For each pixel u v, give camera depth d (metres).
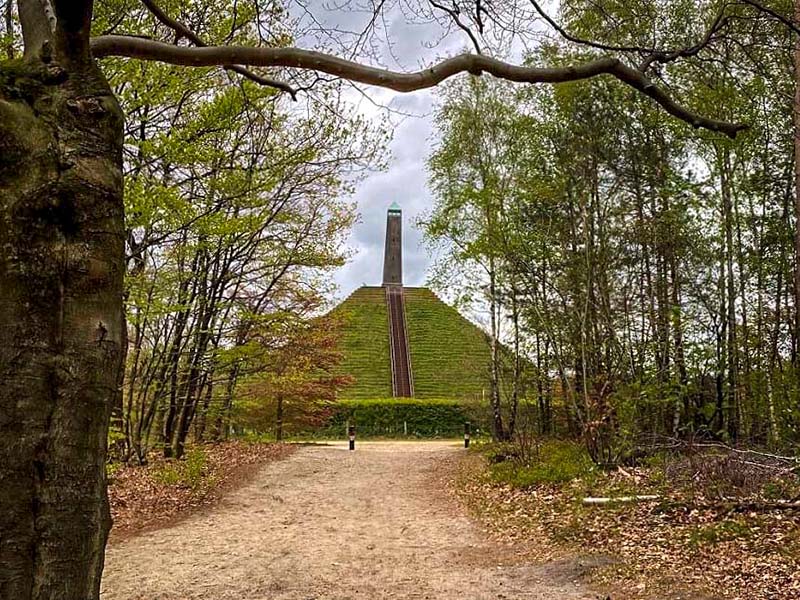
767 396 11.68
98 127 2.07
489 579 6.73
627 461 11.56
